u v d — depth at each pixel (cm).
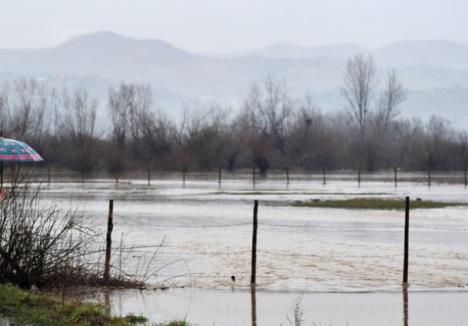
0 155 1644
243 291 1823
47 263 1728
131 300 1684
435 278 2028
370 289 1869
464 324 1502
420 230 3228
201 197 5306
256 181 8094
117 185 6862
